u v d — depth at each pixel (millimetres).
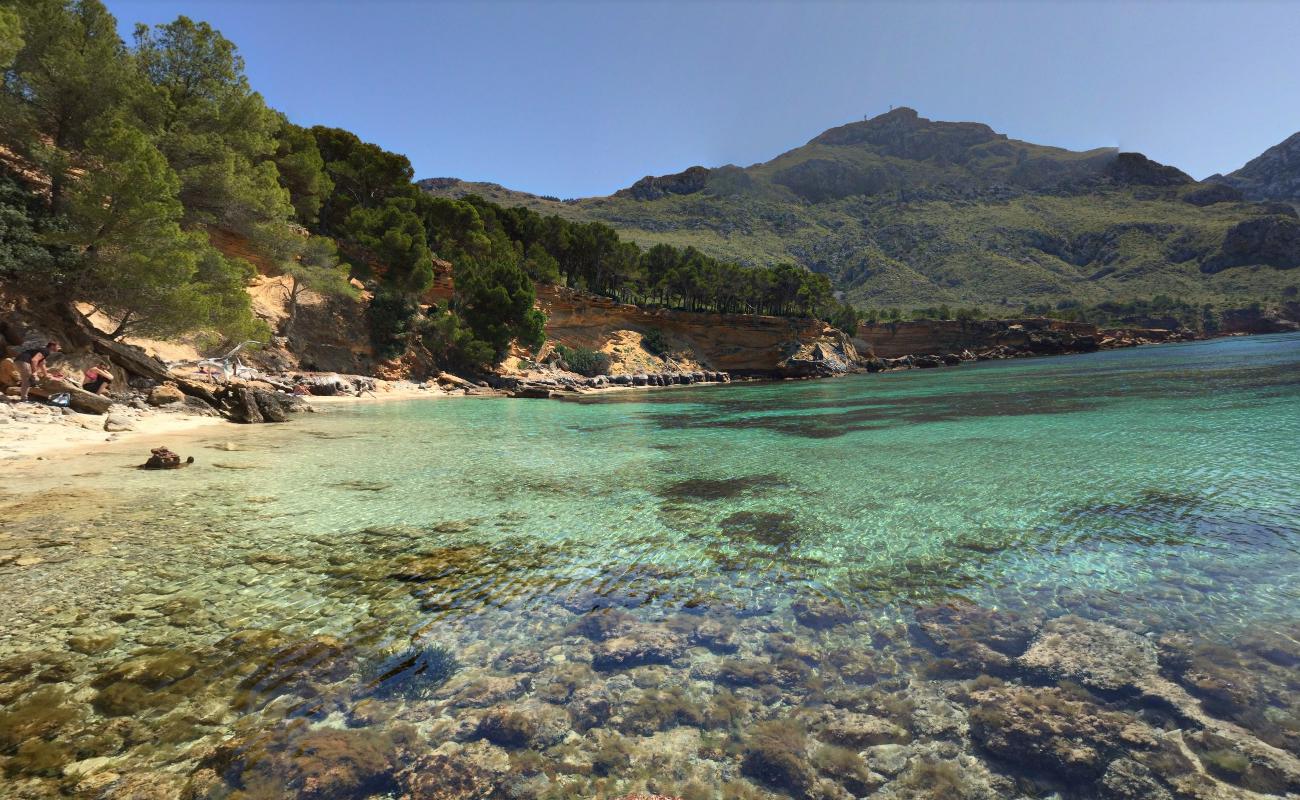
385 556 9617
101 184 25281
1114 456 16766
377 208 70375
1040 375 62969
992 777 4492
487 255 80875
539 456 19672
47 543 9758
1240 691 5465
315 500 13172
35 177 29812
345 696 5562
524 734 5055
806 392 56906
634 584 8500
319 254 49562
